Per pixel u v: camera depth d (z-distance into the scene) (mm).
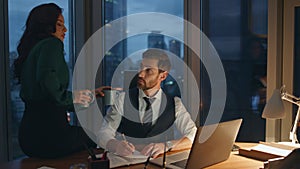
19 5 2930
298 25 2623
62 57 2184
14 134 2957
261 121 2939
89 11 3158
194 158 1668
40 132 2062
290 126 2656
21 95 2172
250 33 2943
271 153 1972
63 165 1879
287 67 2672
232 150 2176
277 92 2271
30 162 1942
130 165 1859
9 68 2902
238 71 3025
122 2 3178
